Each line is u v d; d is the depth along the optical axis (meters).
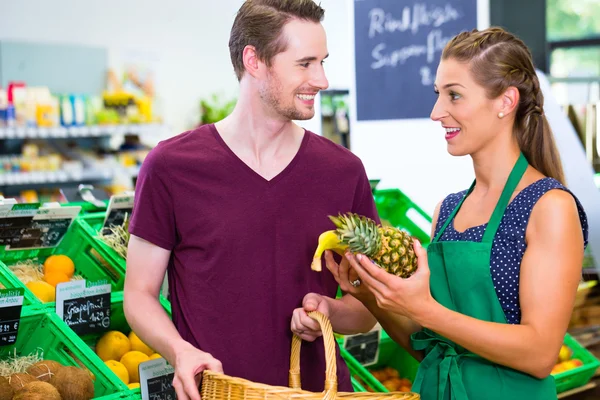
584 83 3.96
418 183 4.64
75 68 7.09
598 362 3.49
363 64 4.73
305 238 1.83
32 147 6.53
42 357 2.41
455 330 1.55
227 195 1.79
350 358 3.02
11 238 2.66
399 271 1.58
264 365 1.78
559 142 3.44
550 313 1.57
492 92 1.70
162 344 1.69
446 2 4.31
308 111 1.75
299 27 1.69
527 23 4.98
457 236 1.80
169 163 1.79
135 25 7.46
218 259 1.77
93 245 2.83
